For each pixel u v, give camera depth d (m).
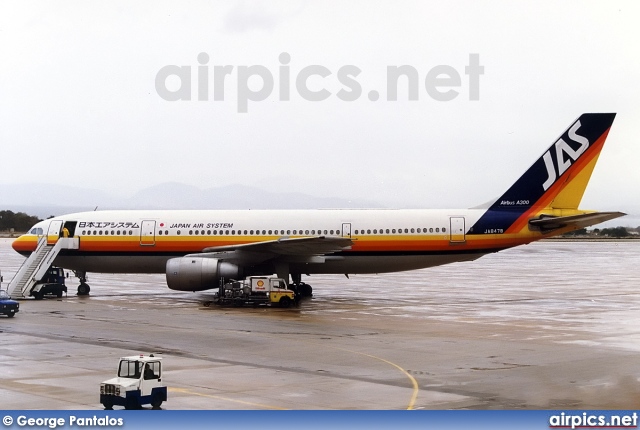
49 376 44.12
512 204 93.88
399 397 39.50
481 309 83.38
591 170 93.44
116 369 46.22
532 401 38.81
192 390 40.91
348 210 96.12
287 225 94.31
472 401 38.75
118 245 96.06
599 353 53.28
